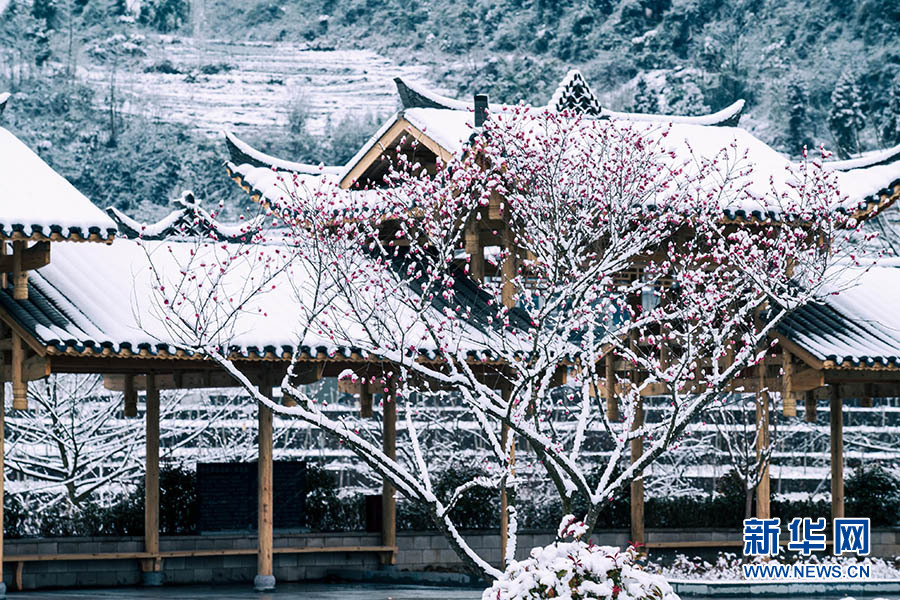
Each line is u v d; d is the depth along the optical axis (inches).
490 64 6545.3
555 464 786.8
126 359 975.0
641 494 1244.5
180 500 1131.3
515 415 802.8
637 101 5413.4
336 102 6520.7
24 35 6338.6
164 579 1095.0
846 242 1165.1
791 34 6053.2
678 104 5433.1
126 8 6840.6
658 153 1116.5
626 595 516.1
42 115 5639.8
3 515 1008.9
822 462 1873.8
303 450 1792.6
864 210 1147.3
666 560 1251.2
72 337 905.5
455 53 6742.1
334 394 2025.1
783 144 5196.9
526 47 6545.3
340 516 1181.7
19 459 1454.2
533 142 1012.5
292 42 6993.1
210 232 908.6
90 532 1098.7
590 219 892.0
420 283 1147.3
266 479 1034.7
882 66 5802.2
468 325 1070.4
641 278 1107.9
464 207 1080.2
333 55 6919.3
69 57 6235.2
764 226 1103.0
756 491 1264.8
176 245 1084.5
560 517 1295.5
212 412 1665.8
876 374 1120.8
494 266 1267.2
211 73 6604.3
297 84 6609.3
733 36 6151.6
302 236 890.7
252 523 1144.8
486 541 1195.3
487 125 925.8
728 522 1282.0
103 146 5408.5
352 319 861.2
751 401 1626.5
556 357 809.5
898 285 1229.1
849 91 4458.7
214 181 5251.0
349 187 1215.6
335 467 1729.8
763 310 1116.5
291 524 1152.2
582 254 1001.5
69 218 890.1
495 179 1007.0
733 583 1023.0
